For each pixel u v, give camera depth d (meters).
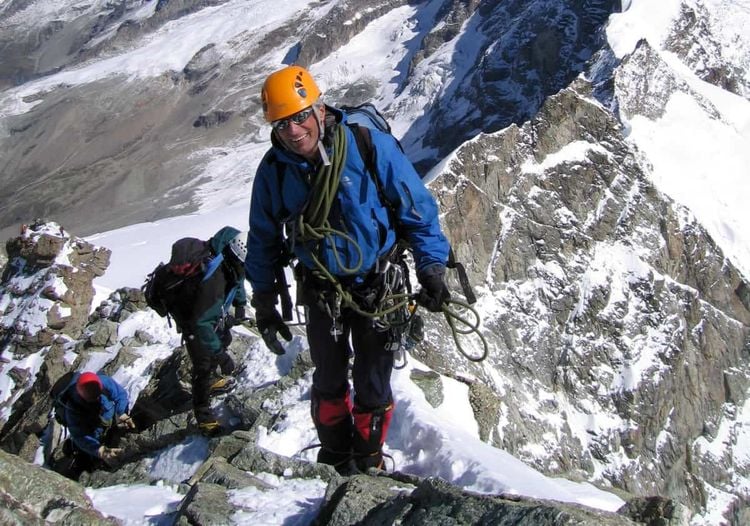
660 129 43.41
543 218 27.64
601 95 43.97
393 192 4.38
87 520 4.29
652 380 26.48
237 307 7.12
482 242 25.92
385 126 4.48
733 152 44.16
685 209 32.28
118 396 7.71
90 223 146.75
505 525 3.38
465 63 137.25
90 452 7.55
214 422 7.00
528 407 23.64
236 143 162.75
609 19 62.56
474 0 150.00
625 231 29.78
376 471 5.07
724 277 32.88
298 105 4.16
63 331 15.48
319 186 4.35
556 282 26.94
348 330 4.96
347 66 166.62
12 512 4.23
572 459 23.75
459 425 7.91
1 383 14.78
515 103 111.00
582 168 29.31
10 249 16.98
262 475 5.32
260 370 7.85
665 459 25.94
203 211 140.38
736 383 30.28
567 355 26.08
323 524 4.33
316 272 4.53
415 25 170.62
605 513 3.65
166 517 4.85
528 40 110.81
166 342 10.80
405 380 8.19
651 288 28.19
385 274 4.52
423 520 3.68
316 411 5.25
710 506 26.42
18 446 10.88
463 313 23.61
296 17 193.88
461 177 25.69
